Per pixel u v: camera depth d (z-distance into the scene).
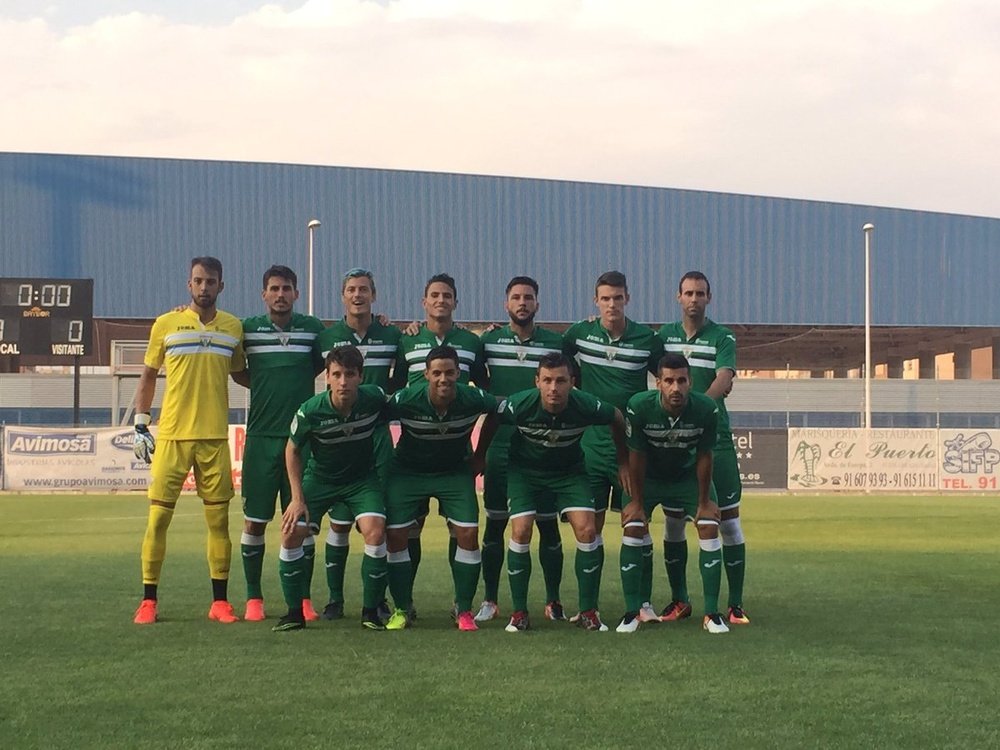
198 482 6.69
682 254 44.78
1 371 41.75
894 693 4.55
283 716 4.15
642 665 5.12
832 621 6.53
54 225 42.22
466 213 44.19
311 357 7.03
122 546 11.47
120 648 5.55
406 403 6.12
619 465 6.39
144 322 44.22
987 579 8.70
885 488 24.97
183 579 8.55
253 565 6.74
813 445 24.92
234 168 43.19
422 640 5.84
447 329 6.99
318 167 43.59
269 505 6.81
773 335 49.12
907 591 7.96
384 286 43.88
